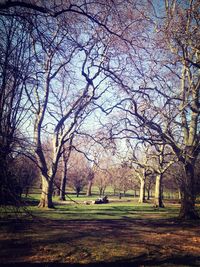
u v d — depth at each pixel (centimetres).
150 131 2039
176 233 1695
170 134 2062
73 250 1202
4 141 715
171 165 2897
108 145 2089
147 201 5175
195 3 1973
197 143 2231
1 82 771
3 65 788
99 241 1387
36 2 951
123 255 1178
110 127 2070
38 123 2358
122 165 3073
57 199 4375
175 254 1231
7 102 771
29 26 881
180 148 2116
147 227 1875
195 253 1259
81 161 6119
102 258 1121
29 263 1012
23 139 759
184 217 2253
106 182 6397
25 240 1299
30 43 878
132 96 1875
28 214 764
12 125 763
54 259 1071
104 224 1916
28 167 814
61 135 2700
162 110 1983
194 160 2233
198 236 1617
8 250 1152
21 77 812
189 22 2022
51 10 970
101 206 3469
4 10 909
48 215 2166
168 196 6881
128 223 2009
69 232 1558
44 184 2634
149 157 3231
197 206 3553
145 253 1223
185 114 2311
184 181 2238
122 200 5506
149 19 1569
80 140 2758
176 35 1994
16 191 736
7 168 700
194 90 2261
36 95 1416
